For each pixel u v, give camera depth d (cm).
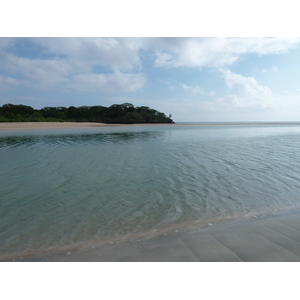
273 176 759
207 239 362
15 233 399
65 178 760
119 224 428
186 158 1112
